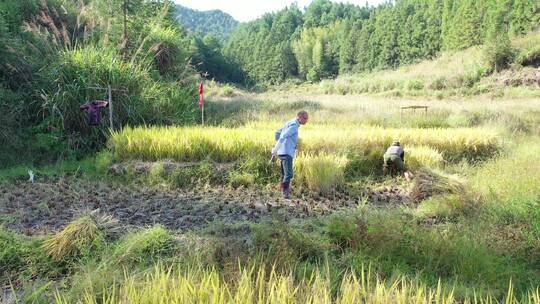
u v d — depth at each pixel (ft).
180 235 21.74
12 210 26.25
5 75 45.47
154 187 33.04
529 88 119.14
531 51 136.26
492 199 26.86
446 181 31.04
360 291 14.38
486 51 144.66
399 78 176.55
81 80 44.88
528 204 24.52
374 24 300.40
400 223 21.39
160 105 50.78
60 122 43.52
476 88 126.93
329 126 52.24
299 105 81.66
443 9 243.60
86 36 53.01
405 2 289.53
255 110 72.74
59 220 24.62
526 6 177.58
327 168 33.83
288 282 13.97
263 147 38.70
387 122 64.64
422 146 44.60
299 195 32.45
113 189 32.30
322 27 431.84
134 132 40.55
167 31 62.49
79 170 38.09
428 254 19.07
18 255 18.56
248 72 355.97
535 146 46.03
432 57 245.86
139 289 14.58
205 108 70.90
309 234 21.22
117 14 57.26
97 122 42.47
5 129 41.37
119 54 52.95
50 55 47.88
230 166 36.50
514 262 19.10
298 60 343.05
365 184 36.86
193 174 35.01
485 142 46.78
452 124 63.98
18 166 38.78
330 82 216.74
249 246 19.15
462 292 16.05
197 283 14.01
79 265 17.93
